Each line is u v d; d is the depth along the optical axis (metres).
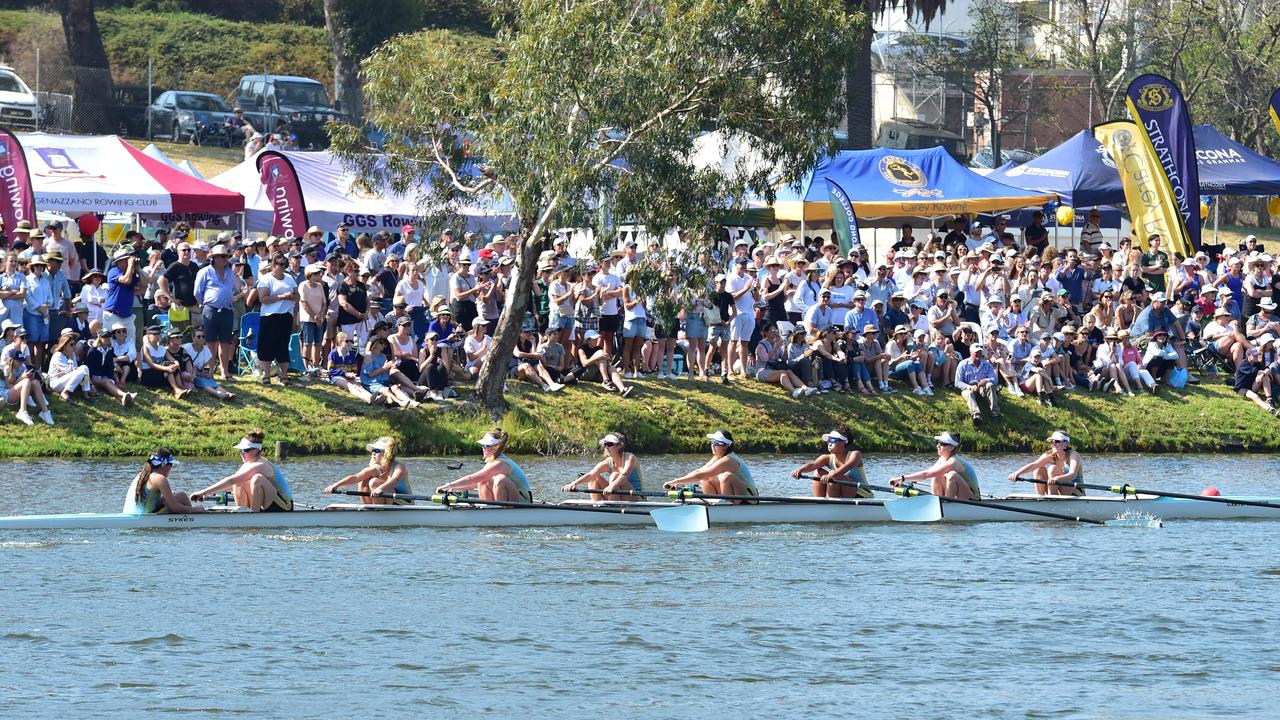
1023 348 73.44
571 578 42.44
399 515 49.16
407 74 63.81
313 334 64.12
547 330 67.56
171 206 72.31
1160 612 39.44
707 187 60.56
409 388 64.19
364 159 65.38
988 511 53.78
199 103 120.56
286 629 36.62
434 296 68.38
